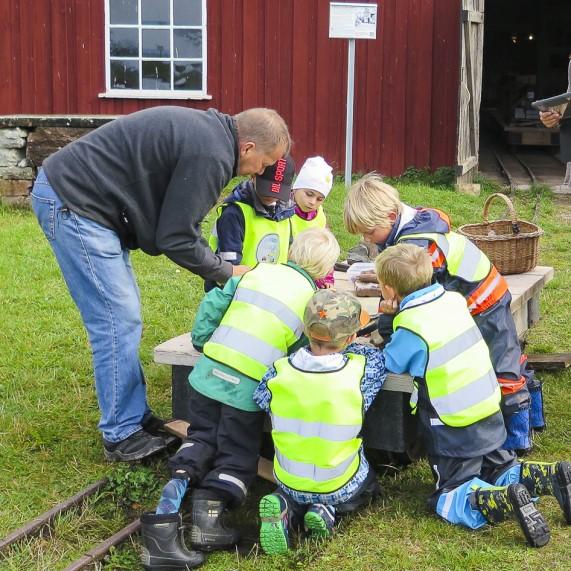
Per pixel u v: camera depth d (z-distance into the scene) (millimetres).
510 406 4047
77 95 12383
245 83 12281
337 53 12117
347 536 3627
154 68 12398
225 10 12164
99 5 12203
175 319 6410
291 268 3945
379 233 4031
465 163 11531
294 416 3592
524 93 20578
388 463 4273
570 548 3492
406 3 11992
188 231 3914
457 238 4062
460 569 3375
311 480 3580
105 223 4020
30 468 4277
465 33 11297
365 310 4449
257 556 3562
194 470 3695
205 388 3785
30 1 12219
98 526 3822
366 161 12297
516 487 3471
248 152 3941
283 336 3816
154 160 3904
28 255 8016
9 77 12359
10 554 3564
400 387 3795
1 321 6254
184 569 3471
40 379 5293
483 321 4043
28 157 10086
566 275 7711
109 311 4090
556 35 20656
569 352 5754
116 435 4234
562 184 12289
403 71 12117
